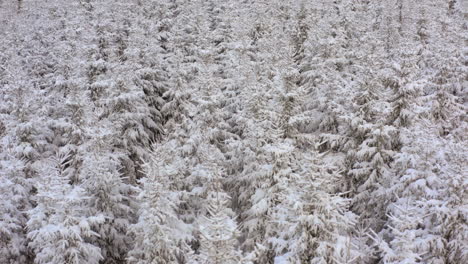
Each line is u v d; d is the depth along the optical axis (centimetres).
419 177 1311
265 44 2481
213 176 1471
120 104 1905
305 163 1097
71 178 1670
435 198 1239
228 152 1830
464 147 1245
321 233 1048
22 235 1588
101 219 1255
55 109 2208
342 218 1052
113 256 1567
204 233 956
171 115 2253
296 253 1066
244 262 948
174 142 1739
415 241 1166
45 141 1934
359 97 1598
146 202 1161
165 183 1253
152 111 2258
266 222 1383
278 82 1680
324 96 1842
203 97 1823
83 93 1855
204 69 2083
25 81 2173
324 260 1024
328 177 1052
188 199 1588
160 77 2414
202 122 1786
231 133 1928
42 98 2159
